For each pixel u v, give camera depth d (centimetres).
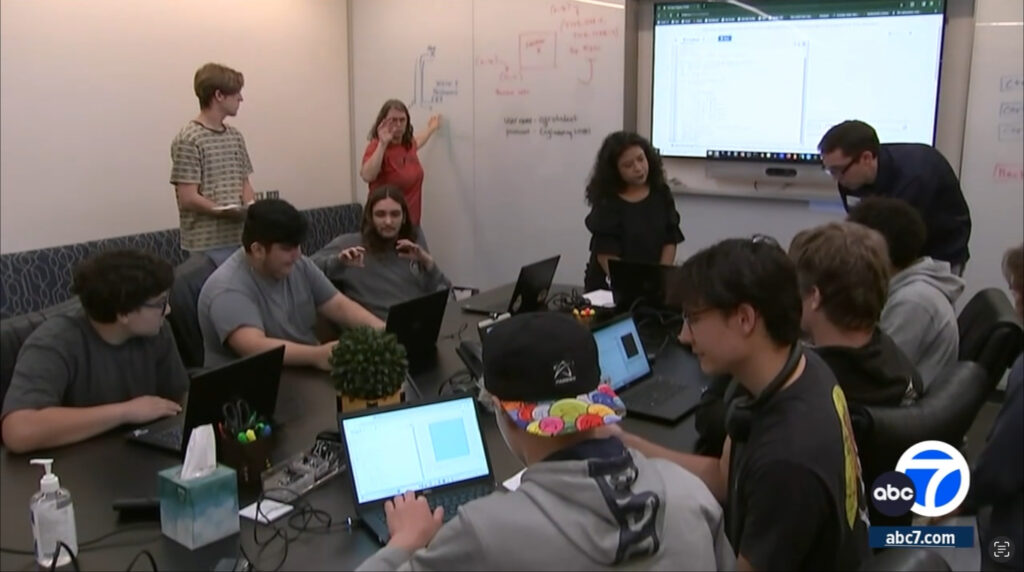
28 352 210
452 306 344
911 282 230
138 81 447
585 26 485
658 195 374
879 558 120
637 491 107
